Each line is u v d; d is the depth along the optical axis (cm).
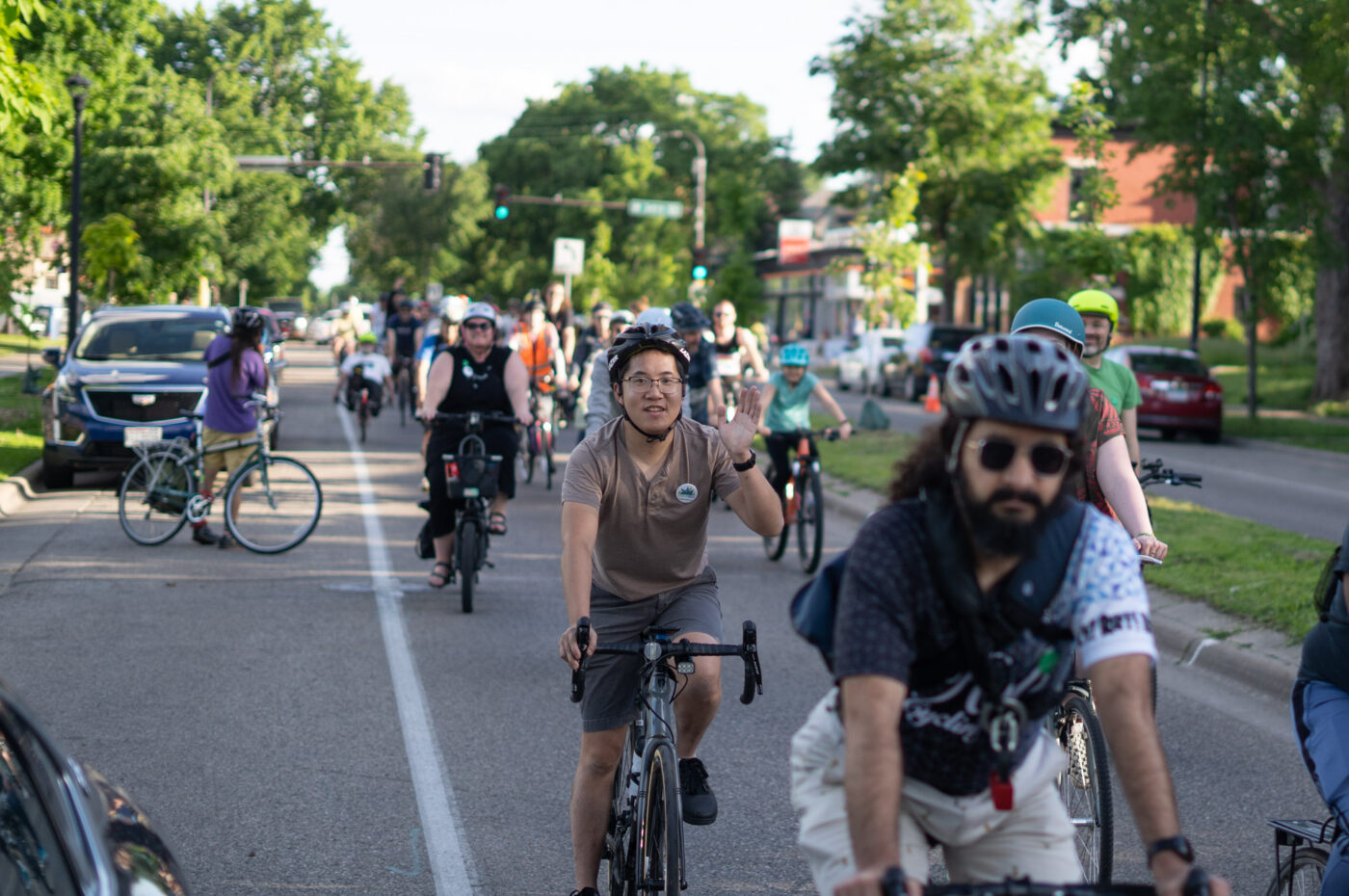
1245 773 606
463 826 517
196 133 3347
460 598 962
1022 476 231
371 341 2523
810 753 271
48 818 237
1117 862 505
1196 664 812
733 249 4656
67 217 2984
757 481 411
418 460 1869
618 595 425
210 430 1148
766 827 526
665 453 414
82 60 3103
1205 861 500
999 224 4366
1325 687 357
